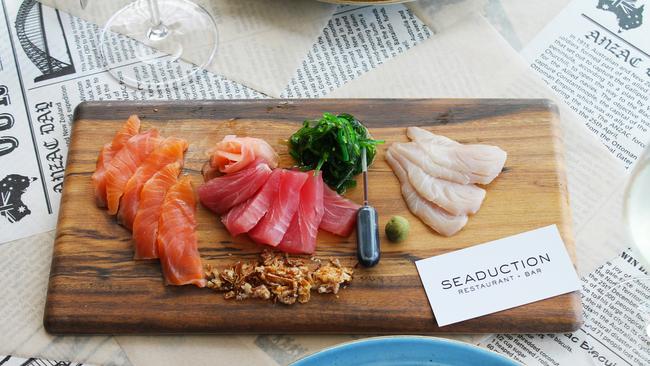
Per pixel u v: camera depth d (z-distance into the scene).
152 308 0.53
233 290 0.53
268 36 0.65
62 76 0.64
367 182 0.57
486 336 0.53
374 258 0.53
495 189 0.57
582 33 0.65
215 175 0.57
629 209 0.47
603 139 0.61
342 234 0.55
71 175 0.58
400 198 0.57
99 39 0.65
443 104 0.60
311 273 0.54
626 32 0.65
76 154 0.58
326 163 0.56
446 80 0.63
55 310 0.53
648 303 0.54
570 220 0.56
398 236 0.54
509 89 0.63
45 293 0.55
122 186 0.56
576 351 0.53
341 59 0.64
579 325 0.52
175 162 0.57
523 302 0.53
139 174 0.56
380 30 0.66
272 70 0.64
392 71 0.64
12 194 0.59
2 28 0.66
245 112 0.60
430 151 0.57
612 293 0.55
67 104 0.62
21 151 0.61
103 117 0.60
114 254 0.55
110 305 0.53
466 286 0.53
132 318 0.53
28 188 0.59
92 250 0.55
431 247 0.55
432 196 0.55
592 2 0.66
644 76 0.63
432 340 0.50
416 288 0.53
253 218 0.54
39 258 0.57
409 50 0.65
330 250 0.55
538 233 0.55
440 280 0.53
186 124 0.59
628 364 0.52
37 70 0.64
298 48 0.65
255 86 0.63
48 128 0.62
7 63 0.64
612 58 0.64
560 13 0.66
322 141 0.55
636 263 0.56
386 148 0.59
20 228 0.58
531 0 0.67
